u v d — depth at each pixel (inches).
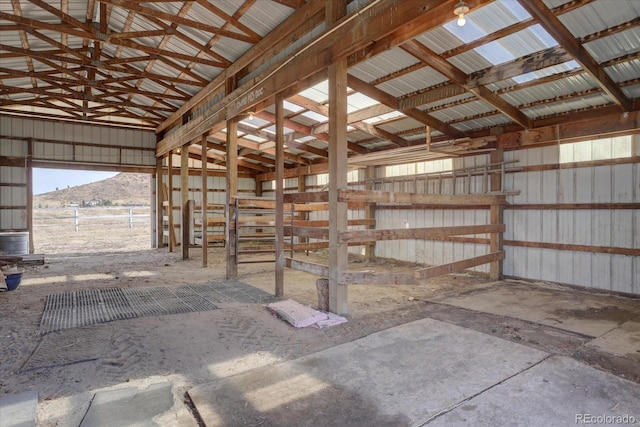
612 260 194.7
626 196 189.8
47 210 880.9
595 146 201.5
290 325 144.9
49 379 98.8
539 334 132.2
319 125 288.5
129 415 80.8
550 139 210.7
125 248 431.5
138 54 290.7
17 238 336.8
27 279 242.5
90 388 94.0
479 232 219.1
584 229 205.0
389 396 87.4
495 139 237.5
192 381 98.7
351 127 279.4
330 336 132.3
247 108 223.9
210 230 478.6
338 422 77.2
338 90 153.3
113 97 382.3
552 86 179.3
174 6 203.6
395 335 129.6
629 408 81.3
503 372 99.3
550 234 219.1
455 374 98.6
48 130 380.5
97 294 198.4
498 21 138.9
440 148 243.0
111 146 413.4
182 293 201.5
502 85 183.3
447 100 212.1
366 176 345.4
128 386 95.3
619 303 176.1
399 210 316.2
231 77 247.4
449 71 168.6
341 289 155.6
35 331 137.4
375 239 163.5
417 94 207.0
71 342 125.6
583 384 92.4
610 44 139.9
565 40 132.1
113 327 141.9
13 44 266.5
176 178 453.1
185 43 242.7
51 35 264.4
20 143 367.9
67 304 176.9
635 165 187.3
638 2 119.5
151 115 424.2
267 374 99.7
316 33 172.1
